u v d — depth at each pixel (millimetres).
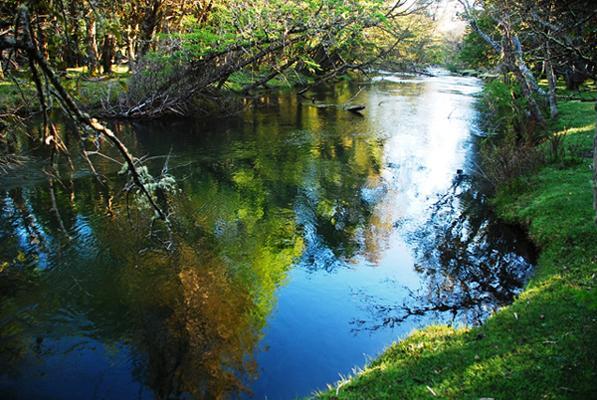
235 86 23734
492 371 4070
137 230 8812
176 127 17984
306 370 5270
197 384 5043
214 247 8328
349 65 24797
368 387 4301
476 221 9539
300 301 6684
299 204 10586
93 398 4852
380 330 5992
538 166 10539
